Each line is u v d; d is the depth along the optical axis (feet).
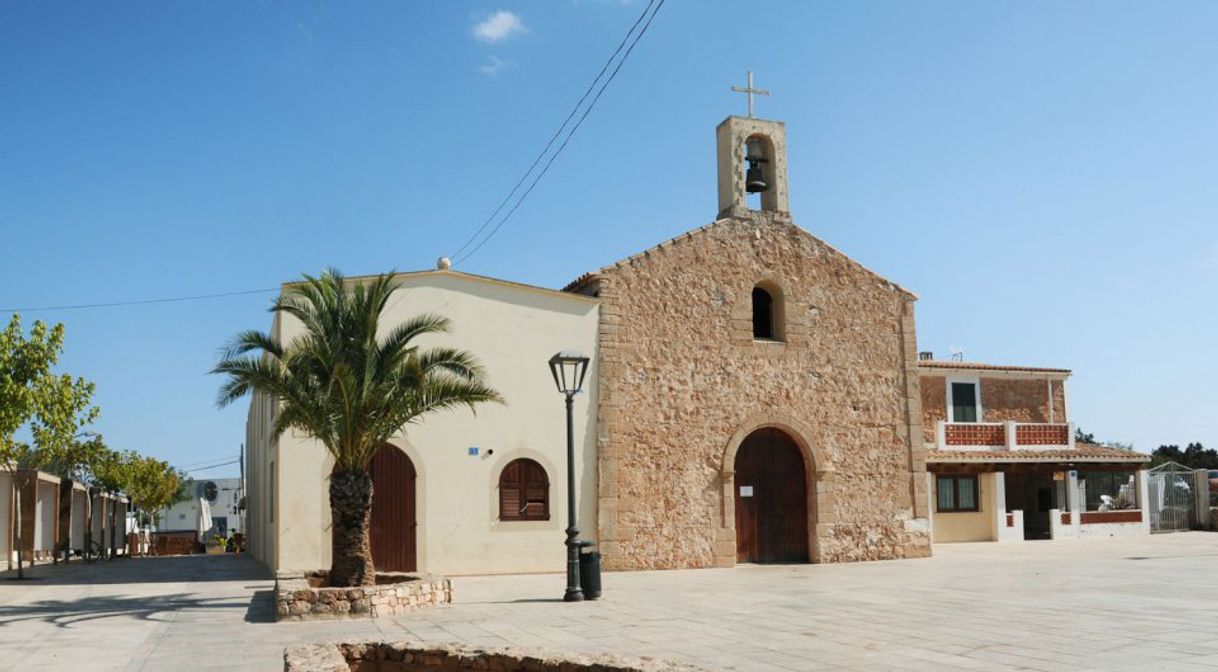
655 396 77.46
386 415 53.21
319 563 66.85
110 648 38.58
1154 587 56.34
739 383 80.69
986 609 47.50
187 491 258.37
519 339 74.18
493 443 72.33
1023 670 31.55
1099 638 37.76
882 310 87.92
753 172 84.84
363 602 46.96
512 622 44.96
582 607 50.75
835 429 83.97
